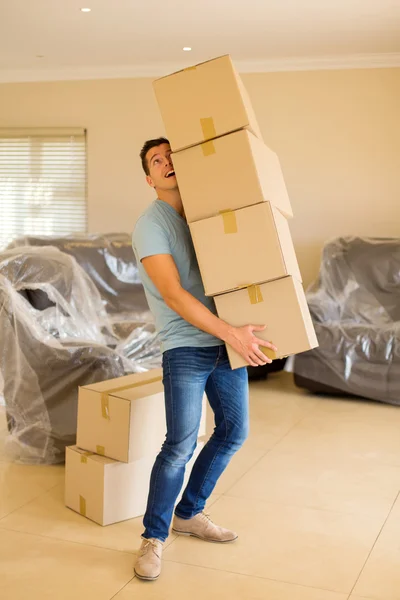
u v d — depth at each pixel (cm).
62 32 489
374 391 430
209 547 238
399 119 541
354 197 555
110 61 573
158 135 595
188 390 216
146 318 486
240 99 206
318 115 555
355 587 212
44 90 616
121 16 448
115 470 256
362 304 486
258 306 210
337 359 438
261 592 209
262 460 329
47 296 357
